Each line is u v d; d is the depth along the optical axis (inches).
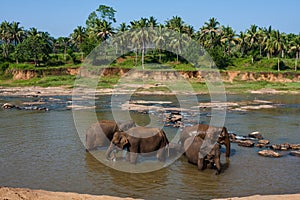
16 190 416.5
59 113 1138.0
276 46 3105.3
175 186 473.4
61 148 659.4
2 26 3521.2
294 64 3024.1
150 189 462.6
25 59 3051.2
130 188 465.4
